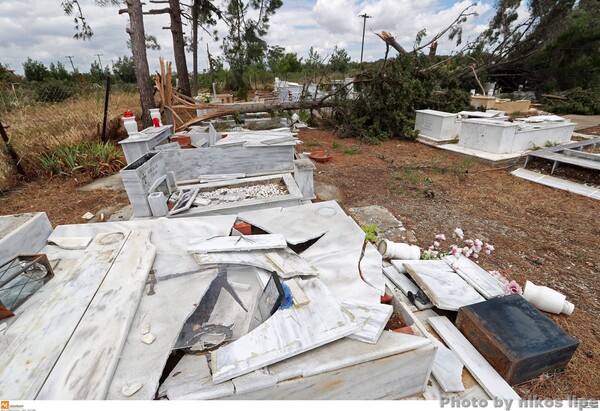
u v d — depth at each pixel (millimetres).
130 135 4355
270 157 5023
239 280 2047
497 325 2004
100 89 12719
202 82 25094
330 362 1412
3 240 2062
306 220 2877
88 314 1638
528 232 3664
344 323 1583
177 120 9070
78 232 2553
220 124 9641
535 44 13969
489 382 1802
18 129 6344
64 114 7770
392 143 8609
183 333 1665
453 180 5516
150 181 3666
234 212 3781
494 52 14219
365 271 2240
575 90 12734
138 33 7586
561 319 2367
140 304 1772
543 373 1886
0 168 5250
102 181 5664
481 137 6891
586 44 12484
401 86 8602
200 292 1866
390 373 1558
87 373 1330
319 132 10055
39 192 5133
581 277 2850
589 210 4195
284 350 1439
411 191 5000
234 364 1389
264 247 2211
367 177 5637
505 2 14562
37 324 1576
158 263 2143
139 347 1501
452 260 2865
